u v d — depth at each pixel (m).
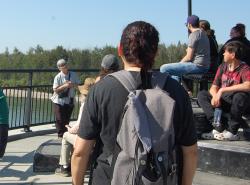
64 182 6.36
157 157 2.35
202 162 5.41
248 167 5.05
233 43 5.55
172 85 2.51
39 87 10.38
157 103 2.39
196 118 5.68
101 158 2.48
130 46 2.49
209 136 5.61
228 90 5.42
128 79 2.46
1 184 6.19
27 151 8.37
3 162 7.47
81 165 2.56
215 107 5.57
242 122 5.62
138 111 2.36
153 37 2.52
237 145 5.22
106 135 2.45
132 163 2.34
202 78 7.55
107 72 5.29
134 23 2.55
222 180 5.09
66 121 9.52
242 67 5.50
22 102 10.05
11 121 9.88
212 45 7.94
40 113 10.51
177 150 2.56
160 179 2.34
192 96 7.96
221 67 5.71
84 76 11.32
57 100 9.42
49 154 6.79
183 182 2.61
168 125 2.38
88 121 2.50
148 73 2.52
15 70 9.84
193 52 7.40
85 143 2.52
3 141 5.86
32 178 6.54
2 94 5.88
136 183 2.32
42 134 10.30
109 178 2.44
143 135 2.33
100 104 2.46
